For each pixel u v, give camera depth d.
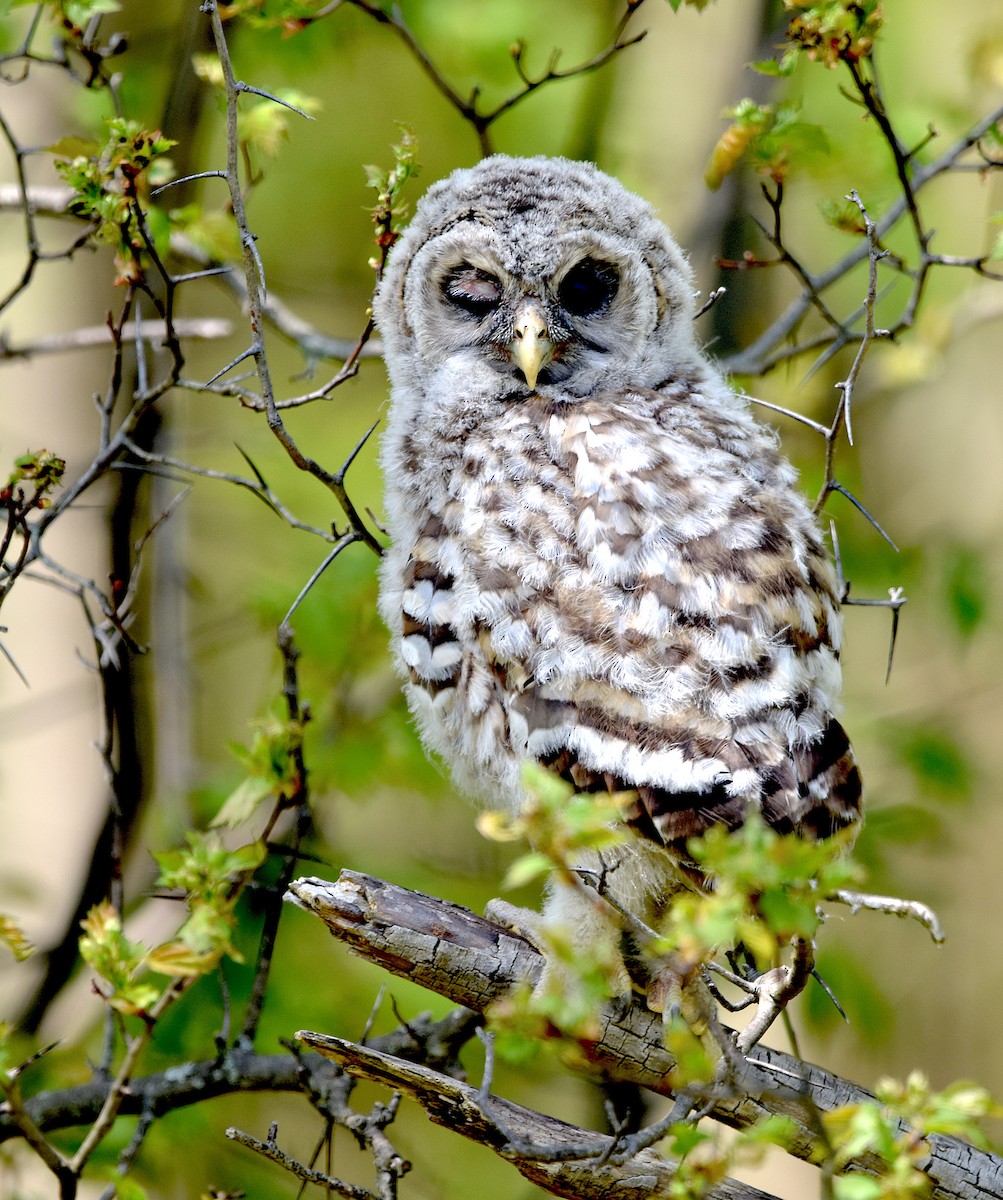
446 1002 12.04
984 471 17.47
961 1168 7.37
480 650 7.61
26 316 15.12
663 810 6.80
